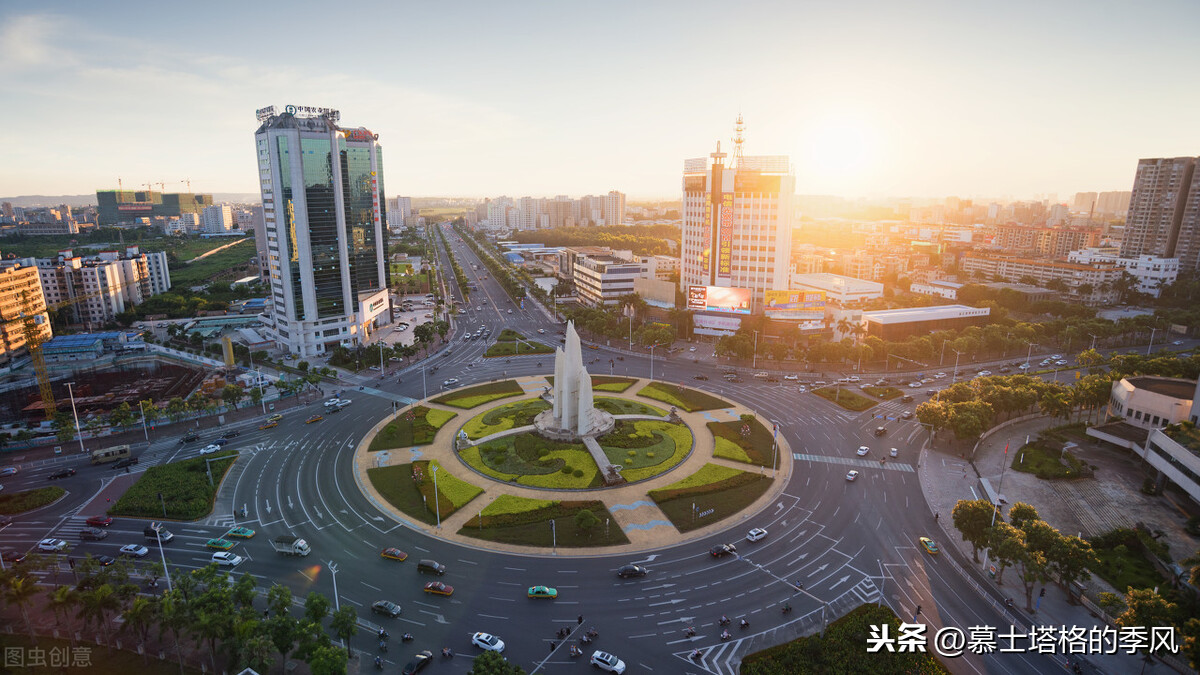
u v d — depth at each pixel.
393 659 78.56
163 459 140.00
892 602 91.19
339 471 133.38
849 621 80.75
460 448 142.88
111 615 89.06
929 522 113.81
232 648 75.38
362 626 84.88
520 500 119.50
